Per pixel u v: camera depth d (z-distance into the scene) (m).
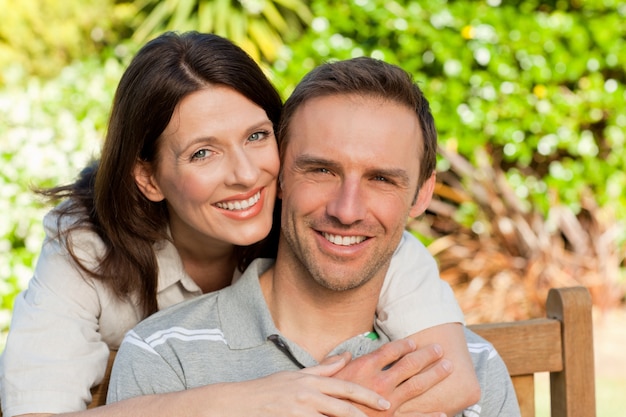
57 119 5.18
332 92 1.83
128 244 2.16
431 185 2.02
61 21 8.00
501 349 2.17
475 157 5.23
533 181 5.30
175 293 2.29
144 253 2.17
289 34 6.56
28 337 2.03
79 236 2.17
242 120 1.98
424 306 2.03
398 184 1.83
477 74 5.21
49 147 4.96
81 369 2.02
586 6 5.34
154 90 1.99
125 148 2.08
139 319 2.24
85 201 2.26
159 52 2.01
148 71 2.01
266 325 1.91
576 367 2.20
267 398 1.71
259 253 2.29
